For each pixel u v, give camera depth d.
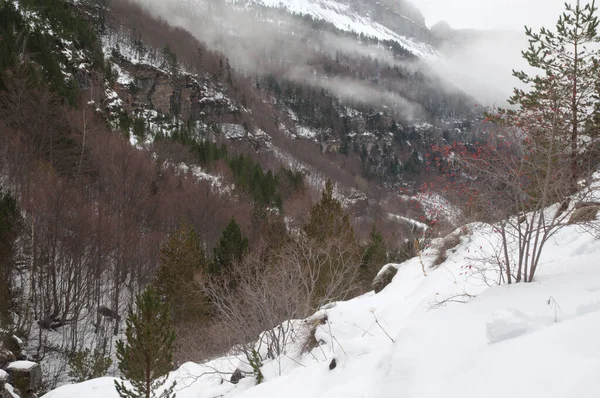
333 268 15.95
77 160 38.31
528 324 4.26
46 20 76.31
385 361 5.22
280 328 10.36
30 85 40.75
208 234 38.19
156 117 111.44
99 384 16.61
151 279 31.45
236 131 130.50
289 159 133.50
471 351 4.32
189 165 58.78
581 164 6.46
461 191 8.33
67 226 26.69
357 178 140.00
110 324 27.80
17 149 31.53
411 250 20.69
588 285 4.96
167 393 11.09
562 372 3.30
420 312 7.17
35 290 25.19
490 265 7.94
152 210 36.97
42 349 23.70
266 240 29.73
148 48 135.75
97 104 69.56
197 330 17.11
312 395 5.68
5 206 25.14
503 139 6.48
